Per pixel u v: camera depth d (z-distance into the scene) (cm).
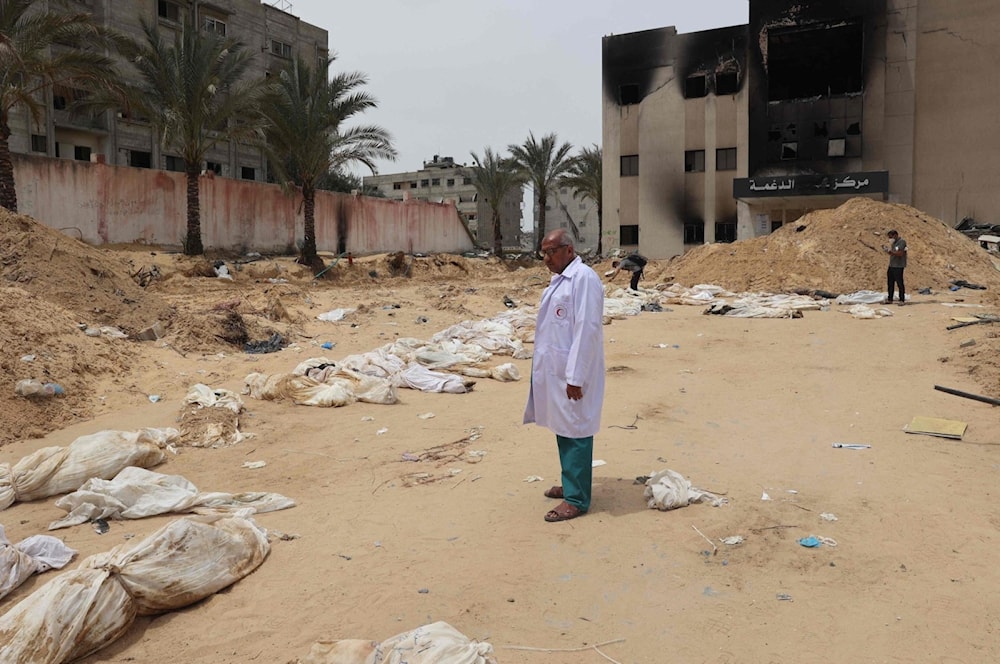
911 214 2653
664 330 1620
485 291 2666
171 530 401
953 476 590
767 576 418
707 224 4269
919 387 950
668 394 941
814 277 2372
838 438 720
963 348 1191
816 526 489
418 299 2325
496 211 4791
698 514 512
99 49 3784
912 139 3684
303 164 3153
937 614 372
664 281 2656
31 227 1249
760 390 966
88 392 888
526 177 4659
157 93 2786
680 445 697
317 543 478
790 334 1504
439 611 383
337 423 829
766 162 3962
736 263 2559
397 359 1134
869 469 613
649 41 4331
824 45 4028
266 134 3089
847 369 1099
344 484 609
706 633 358
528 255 5300
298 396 927
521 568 432
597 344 498
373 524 511
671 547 458
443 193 9000
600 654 342
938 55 3638
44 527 513
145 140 4212
